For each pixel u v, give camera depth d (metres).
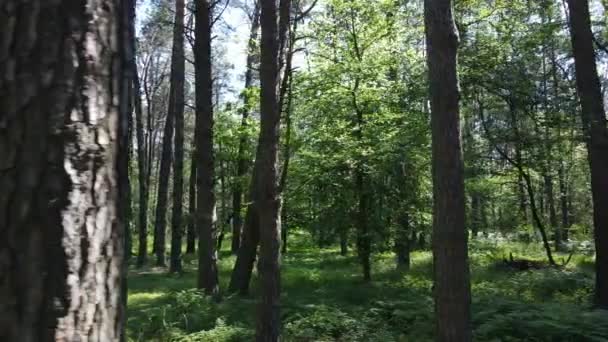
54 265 1.86
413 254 26.45
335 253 28.95
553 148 20.75
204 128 14.54
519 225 27.45
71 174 1.90
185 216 26.11
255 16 22.19
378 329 10.28
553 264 20.86
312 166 17.42
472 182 21.62
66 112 1.92
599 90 12.68
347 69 17.06
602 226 12.33
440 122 7.67
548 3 18.64
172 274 21.31
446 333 7.54
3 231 1.84
